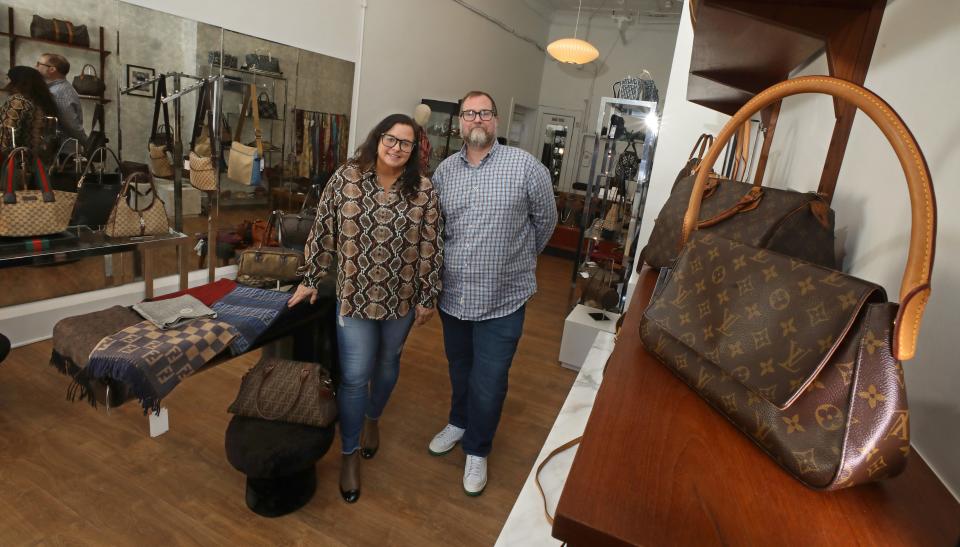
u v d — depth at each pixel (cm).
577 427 179
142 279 387
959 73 60
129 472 215
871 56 89
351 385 204
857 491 48
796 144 148
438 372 337
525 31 875
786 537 41
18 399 256
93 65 335
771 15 88
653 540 40
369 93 558
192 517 196
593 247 435
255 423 199
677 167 318
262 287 294
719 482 47
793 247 89
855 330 47
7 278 313
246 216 460
